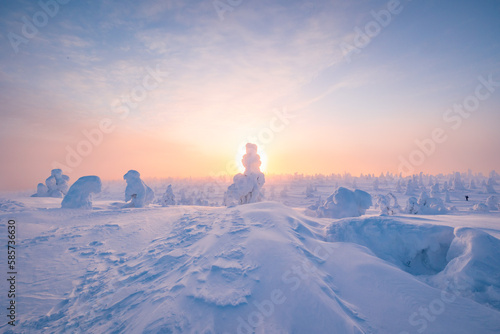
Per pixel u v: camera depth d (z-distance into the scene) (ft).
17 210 39.14
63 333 12.04
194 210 41.83
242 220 24.34
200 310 11.75
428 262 18.48
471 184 218.38
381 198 59.82
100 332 11.85
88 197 49.39
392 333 10.42
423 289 12.98
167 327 10.69
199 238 22.80
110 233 28.78
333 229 22.53
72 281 17.62
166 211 42.55
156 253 21.52
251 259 15.84
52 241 25.45
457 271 14.56
